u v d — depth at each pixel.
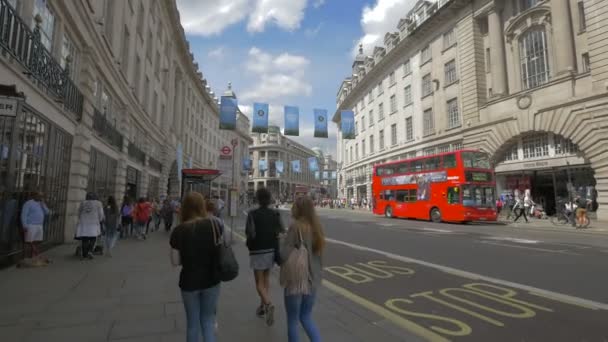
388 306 5.33
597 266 8.01
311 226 3.40
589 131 19.75
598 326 4.46
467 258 9.15
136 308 4.83
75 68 11.20
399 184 25.09
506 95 25.38
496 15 26.38
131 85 17.58
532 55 24.12
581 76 20.52
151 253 9.82
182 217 3.22
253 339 3.81
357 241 12.77
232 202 13.04
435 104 32.16
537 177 24.00
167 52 28.67
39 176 8.83
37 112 8.39
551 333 4.25
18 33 7.11
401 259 9.16
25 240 7.57
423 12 35.84
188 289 2.97
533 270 7.65
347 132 31.44
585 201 17.64
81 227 8.72
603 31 19.48
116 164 16.09
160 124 26.11
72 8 10.17
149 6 21.94
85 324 4.19
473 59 27.73
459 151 20.31
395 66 39.94
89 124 11.83
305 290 3.23
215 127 54.16
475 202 19.97
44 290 5.74
